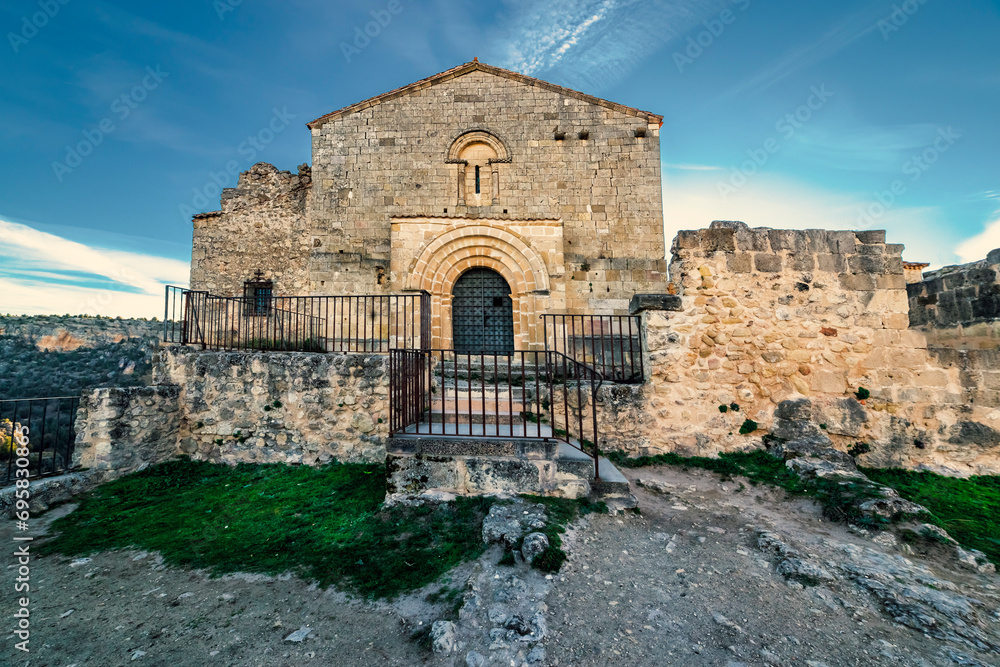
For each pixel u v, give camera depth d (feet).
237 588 11.85
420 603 10.84
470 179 42.29
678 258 23.56
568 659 8.78
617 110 42.52
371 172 41.83
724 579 11.73
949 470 20.31
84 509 17.34
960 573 12.31
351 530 14.78
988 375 20.66
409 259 38.29
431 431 16.67
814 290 22.49
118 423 20.33
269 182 45.83
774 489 18.20
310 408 22.09
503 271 39.11
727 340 22.38
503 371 32.73
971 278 21.70
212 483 20.33
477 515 14.79
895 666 8.62
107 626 10.27
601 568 12.15
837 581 11.55
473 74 43.16
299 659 9.13
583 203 41.39
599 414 22.38
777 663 8.66
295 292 43.47
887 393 21.43
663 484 19.02
